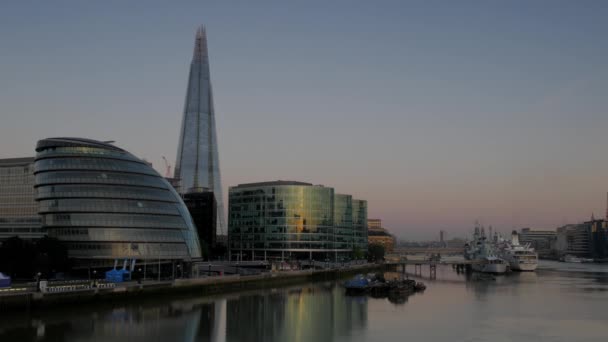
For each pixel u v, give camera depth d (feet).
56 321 355.77
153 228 568.41
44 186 563.07
